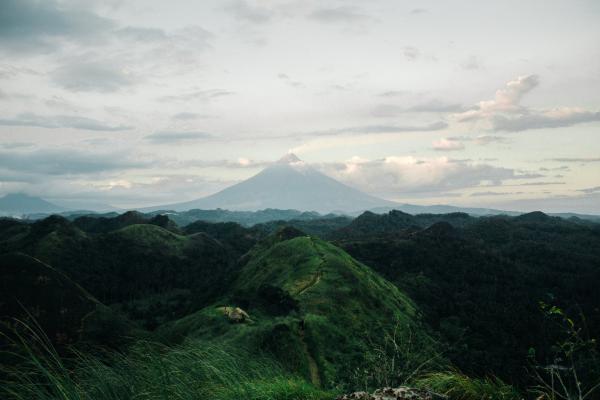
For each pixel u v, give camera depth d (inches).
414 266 5664.4
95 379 244.1
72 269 5930.1
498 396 238.8
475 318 3777.1
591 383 188.4
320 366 2287.2
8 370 207.0
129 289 5944.9
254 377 296.8
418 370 296.0
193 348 301.6
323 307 3250.5
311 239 4680.1
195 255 7490.2
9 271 3518.7
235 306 3619.6
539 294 4795.8
